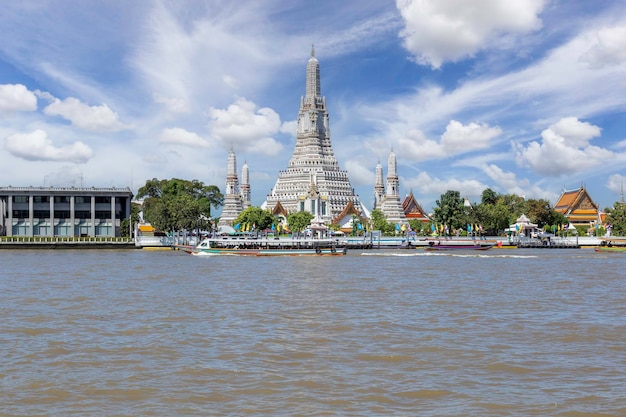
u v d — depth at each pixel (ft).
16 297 210.38
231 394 101.14
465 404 96.02
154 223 627.87
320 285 248.32
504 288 238.07
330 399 98.58
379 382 107.24
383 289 233.55
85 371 114.32
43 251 589.73
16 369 115.34
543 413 92.07
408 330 150.61
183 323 159.94
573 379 109.09
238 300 202.69
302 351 128.98
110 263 393.29
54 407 95.14
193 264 382.83
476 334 146.00
